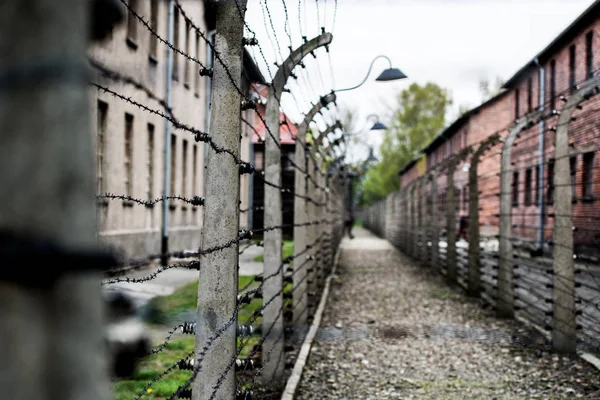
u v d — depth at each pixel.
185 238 21.22
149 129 17.19
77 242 0.62
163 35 15.72
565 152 7.77
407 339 8.82
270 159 6.16
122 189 14.50
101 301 0.66
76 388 0.62
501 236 10.79
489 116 38.75
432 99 75.88
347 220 45.62
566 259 7.75
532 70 28.22
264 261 6.26
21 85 0.60
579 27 21.77
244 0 3.42
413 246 25.52
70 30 0.63
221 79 3.40
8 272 0.57
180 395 3.50
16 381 0.59
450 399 5.93
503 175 10.80
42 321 0.61
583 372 6.85
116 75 0.95
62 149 0.62
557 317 7.78
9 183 0.60
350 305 12.39
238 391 4.14
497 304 10.78
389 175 78.31
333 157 15.97
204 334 3.39
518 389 6.24
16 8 0.61
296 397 6.00
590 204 19.33
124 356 1.61
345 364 7.34
